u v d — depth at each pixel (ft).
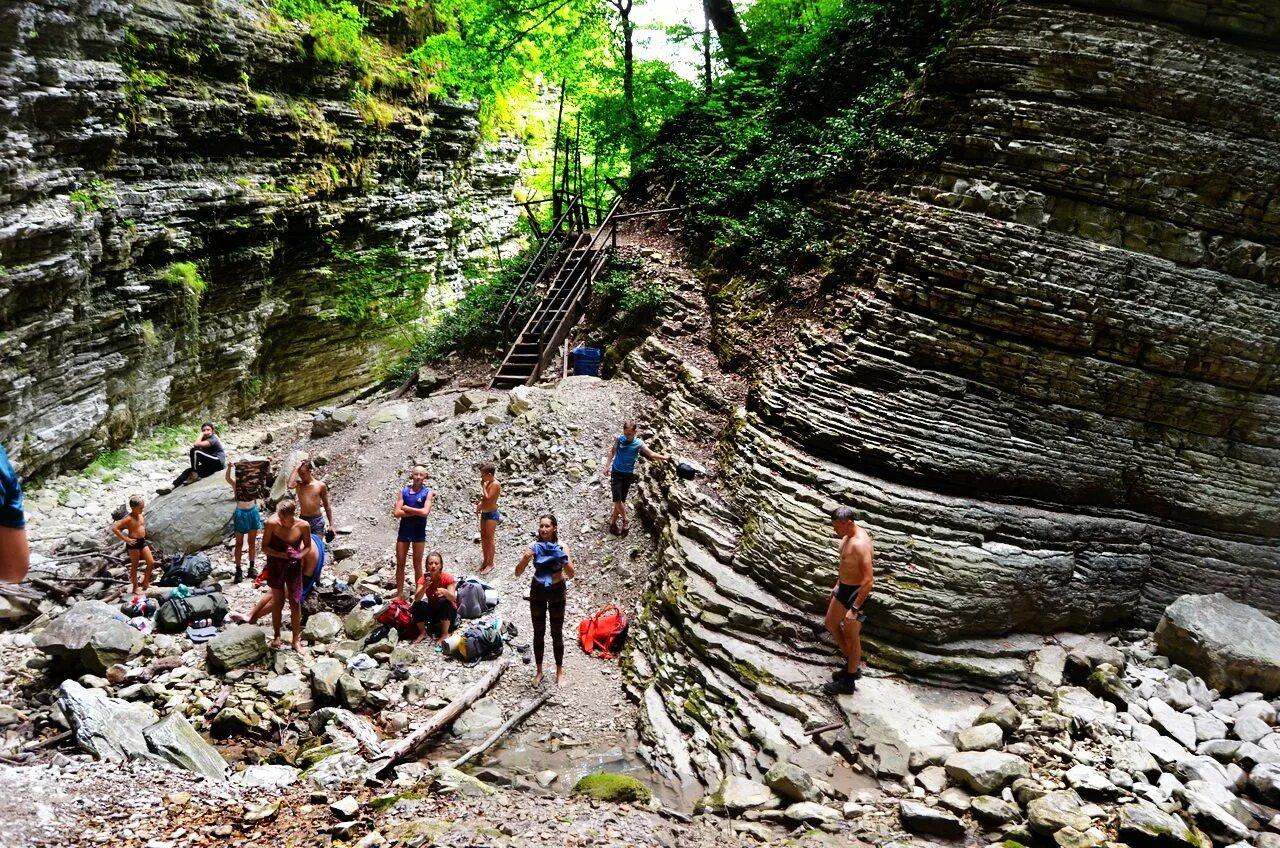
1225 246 28.43
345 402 77.61
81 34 48.80
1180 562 28.73
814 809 20.62
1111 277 28.55
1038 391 29.14
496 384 54.34
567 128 91.91
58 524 44.80
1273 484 28.37
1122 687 24.50
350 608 34.04
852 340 31.48
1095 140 29.17
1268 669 23.95
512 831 18.97
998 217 30.12
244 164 66.08
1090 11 29.86
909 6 47.39
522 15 70.44
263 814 19.69
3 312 43.27
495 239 107.65
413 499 34.22
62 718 23.57
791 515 28.55
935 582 26.40
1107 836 18.81
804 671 25.76
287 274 75.00
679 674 27.17
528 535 39.50
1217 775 20.93
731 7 65.21
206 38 61.00
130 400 57.31
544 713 27.61
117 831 18.26
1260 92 27.89
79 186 49.96
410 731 26.12
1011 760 21.33
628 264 55.93
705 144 60.59
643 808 21.53
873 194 38.19
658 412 42.47
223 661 28.25
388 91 84.17
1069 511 29.01
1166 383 28.60
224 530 41.34
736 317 42.91
